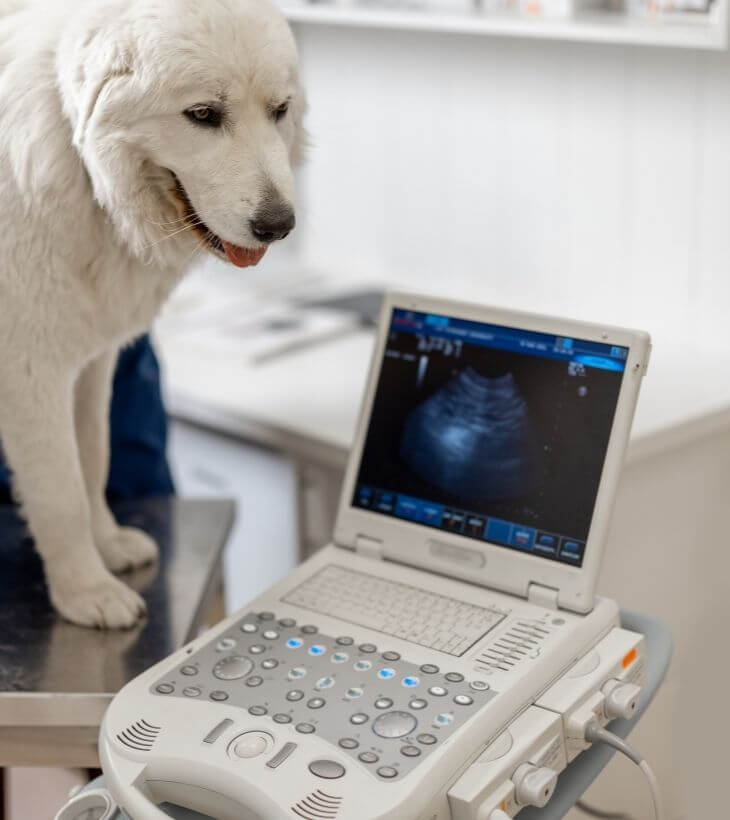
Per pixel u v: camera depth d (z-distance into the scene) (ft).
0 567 4.71
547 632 3.35
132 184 3.81
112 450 5.51
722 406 5.85
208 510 5.25
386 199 8.12
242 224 3.77
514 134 7.31
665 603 6.21
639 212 6.90
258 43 3.69
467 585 3.64
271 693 3.16
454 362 3.75
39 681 3.88
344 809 2.74
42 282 3.94
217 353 6.80
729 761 6.72
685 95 6.50
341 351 6.89
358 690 3.15
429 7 6.86
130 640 4.14
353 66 7.96
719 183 6.51
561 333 3.56
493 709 3.01
